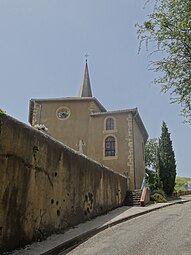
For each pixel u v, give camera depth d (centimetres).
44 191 812
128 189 1989
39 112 2403
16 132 684
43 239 762
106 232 934
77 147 2269
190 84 605
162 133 2664
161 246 707
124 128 2247
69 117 2373
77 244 772
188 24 548
